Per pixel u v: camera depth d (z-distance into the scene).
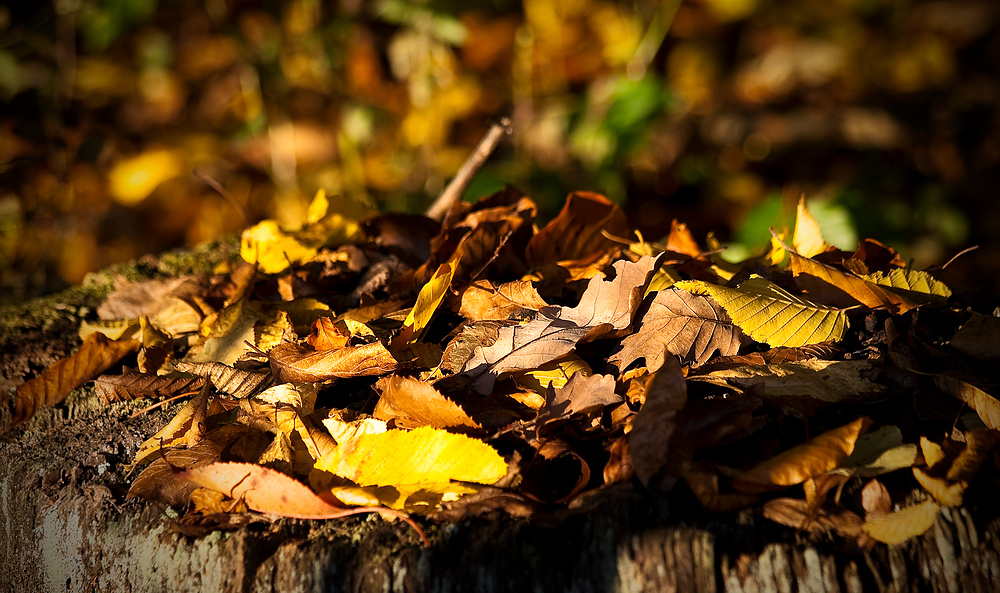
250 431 0.99
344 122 2.06
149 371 1.06
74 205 2.02
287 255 1.15
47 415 1.05
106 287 1.24
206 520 0.96
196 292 1.13
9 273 1.97
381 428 0.97
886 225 1.85
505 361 0.99
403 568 0.93
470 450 0.95
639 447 0.94
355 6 2.05
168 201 2.11
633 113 1.84
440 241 1.11
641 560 0.92
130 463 1.00
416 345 1.02
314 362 1.01
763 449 0.96
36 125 1.96
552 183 1.96
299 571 0.93
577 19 2.13
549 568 0.93
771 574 0.92
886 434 0.95
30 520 1.00
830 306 1.03
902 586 0.92
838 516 0.93
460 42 2.05
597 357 1.01
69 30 1.96
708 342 1.00
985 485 0.94
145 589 0.96
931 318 1.05
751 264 1.13
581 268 1.10
